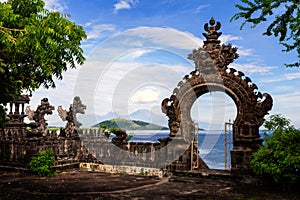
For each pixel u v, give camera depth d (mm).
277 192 11648
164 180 14219
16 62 9320
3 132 16906
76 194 11336
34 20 8328
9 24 8383
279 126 12820
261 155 12086
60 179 14344
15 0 9594
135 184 13289
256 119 13953
